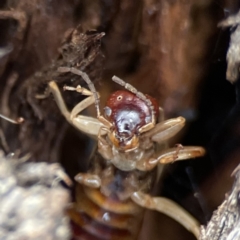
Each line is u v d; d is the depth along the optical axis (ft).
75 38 0.19
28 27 0.18
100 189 0.19
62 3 0.18
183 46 0.19
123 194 0.19
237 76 0.18
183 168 0.20
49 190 0.17
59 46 0.19
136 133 0.19
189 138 0.20
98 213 0.19
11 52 0.18
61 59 0.19
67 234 0.17
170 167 0.20
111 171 0.19
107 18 0.19
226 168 0.20
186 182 0.20
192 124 0.20
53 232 0.16
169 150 0.19
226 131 0.20
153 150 0.19
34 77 0.19
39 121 0.19
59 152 0.20
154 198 0.19
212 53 0.19
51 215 0.16
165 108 0.20
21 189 0.17
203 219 0.20
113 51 0.20
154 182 0.20
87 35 0.19
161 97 0.20
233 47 0.18
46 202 0.16
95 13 0.19
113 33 0.19
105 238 0.19
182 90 0.20
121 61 0.20
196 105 0.20
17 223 0.16
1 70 0.19
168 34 0.19
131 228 0.19
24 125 0.19
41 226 0.16
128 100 0.19
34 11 0.18
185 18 0.19
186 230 0.20
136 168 0.19
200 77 0.20
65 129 0.20
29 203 0.16
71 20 0.19
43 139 0.20
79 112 0.19
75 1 0.19
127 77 0.20
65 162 0.20
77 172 0.20
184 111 0.20
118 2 0.19
